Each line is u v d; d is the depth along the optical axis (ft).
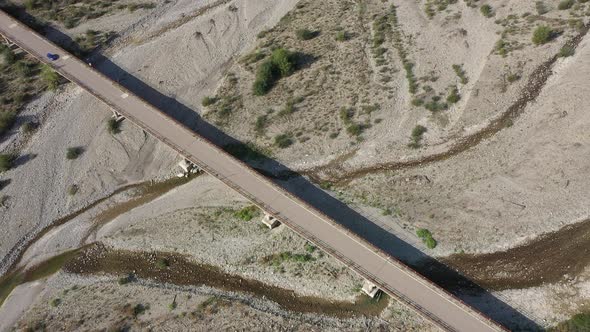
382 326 140.87
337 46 208.44
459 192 164.35
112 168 187.11
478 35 205.26
